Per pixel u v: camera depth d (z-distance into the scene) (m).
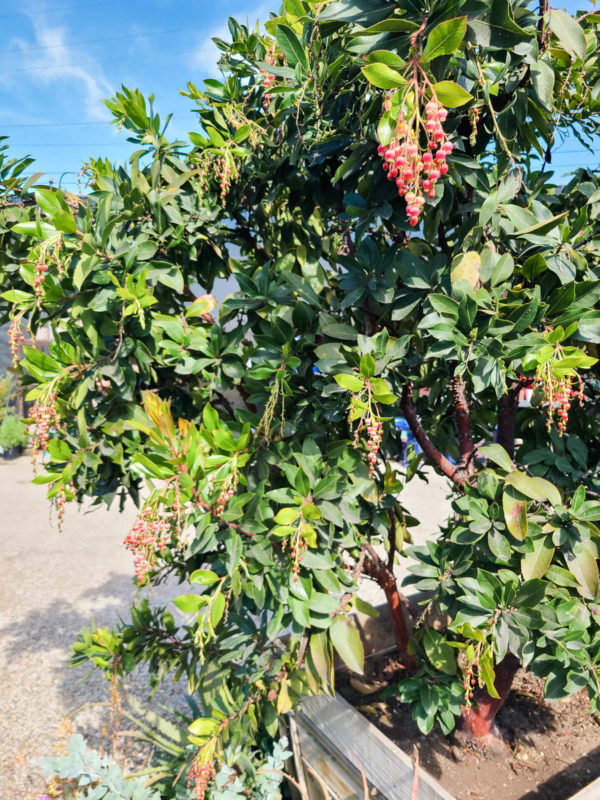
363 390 1.53
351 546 2.09
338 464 1.84
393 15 1.13
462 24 0.94
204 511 1.66
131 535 1.48
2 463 12.66
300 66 1.63
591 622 1.86
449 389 2.42
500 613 1.71
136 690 3.75
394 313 1.66
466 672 1.65
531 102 1.54
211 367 2.00
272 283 1.92
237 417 1.86
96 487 2.17
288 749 2.63
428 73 1.00
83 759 2.23
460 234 1.73
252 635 2.16
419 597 3.01
